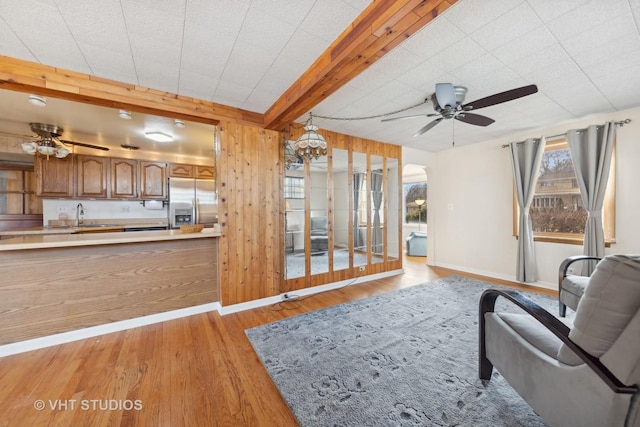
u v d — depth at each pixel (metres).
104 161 4.34
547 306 2.89
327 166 3.74
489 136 4.05
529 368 1.26
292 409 1.46
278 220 3.26
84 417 1.42
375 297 3.30
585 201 3.15
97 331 2.35
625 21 1.58
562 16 1.54
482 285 3.75
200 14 1.53
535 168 3.62
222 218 2.85
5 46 1.79
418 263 5.35
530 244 3.71
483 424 1.35
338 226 3.87
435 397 1.55
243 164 2.98
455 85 2.36
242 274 2.97
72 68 2.08
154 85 2.38
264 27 1.64
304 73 2.17
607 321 0.95
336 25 1.63
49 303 2.19
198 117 2.72
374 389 1.62
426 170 5.28
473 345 2.12
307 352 2.04
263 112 3.05
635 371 0.88
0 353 2.00
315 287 3.58
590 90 2.49
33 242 2.12
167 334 2.37
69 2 1.42
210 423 1.38
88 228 4.00
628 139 2.94
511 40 1.76
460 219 4.71
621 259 0.95
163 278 2.69
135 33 1.68
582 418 1.01
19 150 3.84
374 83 2.33
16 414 1.43
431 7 1.26
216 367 1.86
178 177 5.00
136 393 1.60
